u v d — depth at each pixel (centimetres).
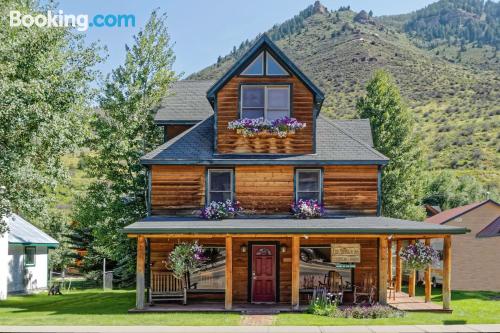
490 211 3109
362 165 2234
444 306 1964
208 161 2208
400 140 4222
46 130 2100
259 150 2236
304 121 2250
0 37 2148
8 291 2988
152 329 1555
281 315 1850
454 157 8131
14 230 3181
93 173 2933
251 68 2259
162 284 2180
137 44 2941
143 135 2908
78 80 2562
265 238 2202
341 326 1608
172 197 2233
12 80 2195
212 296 2175
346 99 13038
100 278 3941
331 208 2230
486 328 1566
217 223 2045
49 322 1691
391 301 2209
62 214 4294
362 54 16750
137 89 2902
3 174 2050
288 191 2234
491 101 11012
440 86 13050
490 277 3062
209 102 2462
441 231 1931
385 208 4159
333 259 2188
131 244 2862
